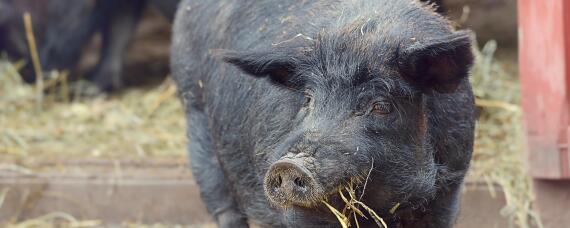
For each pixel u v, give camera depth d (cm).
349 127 700
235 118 873
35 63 1548
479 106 1253
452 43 700
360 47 719
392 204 753
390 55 720
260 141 816
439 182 793
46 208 1203
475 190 1106
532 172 1051
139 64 1802
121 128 1387
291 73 736
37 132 1364
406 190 748
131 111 1459
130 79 1727
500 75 1434
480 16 1686
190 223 1188
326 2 821
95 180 1198
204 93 961
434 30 768
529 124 1046
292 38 789
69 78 1655
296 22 823
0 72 1631
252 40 870
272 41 840
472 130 827
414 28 756
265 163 808
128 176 1199
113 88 1636
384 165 725
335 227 761
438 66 725
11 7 1625
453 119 796
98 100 1562
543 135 1038
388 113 721
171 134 1357
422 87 738
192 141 1008
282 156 685
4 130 1362
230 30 909
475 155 1173
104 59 1648
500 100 1333
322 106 707
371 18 762
